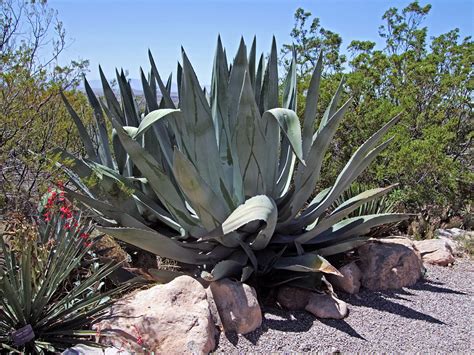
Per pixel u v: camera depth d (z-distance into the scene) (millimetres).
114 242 4488
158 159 4719
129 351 2855
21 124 4277
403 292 4145
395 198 6609
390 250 4359
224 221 3689
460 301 3969
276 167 4105
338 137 7555
